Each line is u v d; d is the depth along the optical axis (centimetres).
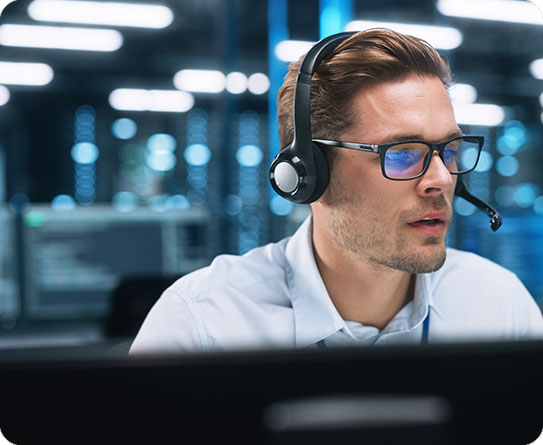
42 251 456
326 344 78
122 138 1037
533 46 867
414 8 762
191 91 1012
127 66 978
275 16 786
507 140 974
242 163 808
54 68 970
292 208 601
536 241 577
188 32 896
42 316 450
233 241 566
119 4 707
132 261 472
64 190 1014
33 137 1004
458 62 901
